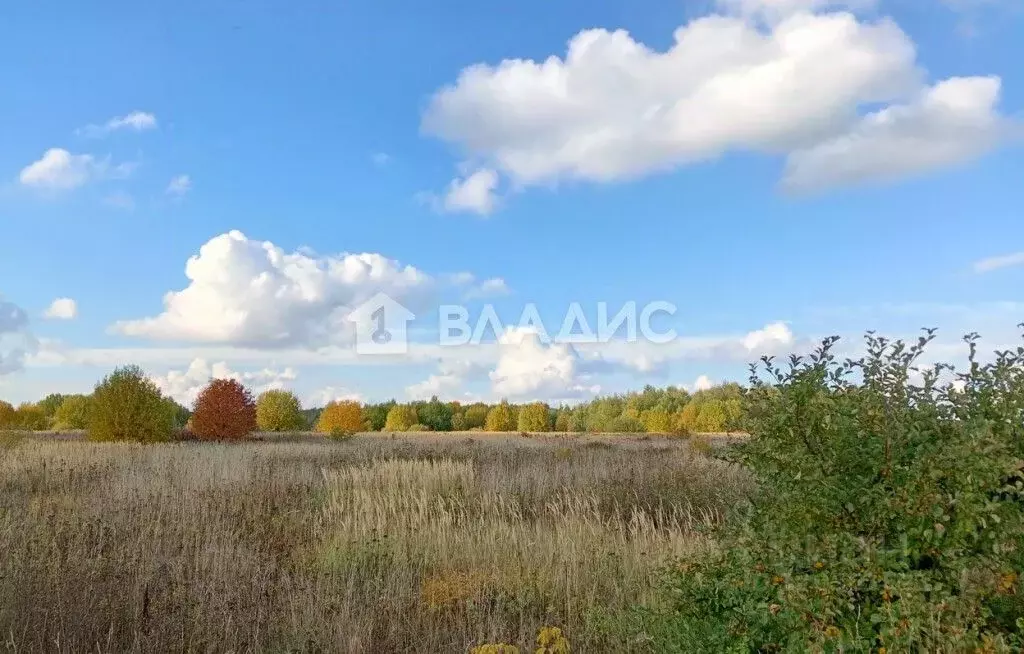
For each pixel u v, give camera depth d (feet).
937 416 11.78
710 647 11.89
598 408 244.01
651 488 37.35
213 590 19.20
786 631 10.84
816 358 12.23
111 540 25.11
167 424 93.50
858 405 11.73
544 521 30.91
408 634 17.75
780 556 11.04
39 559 21.09
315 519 31.48
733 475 37.86
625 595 18.85
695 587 12.96
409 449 76.48
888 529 11.25
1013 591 10.43
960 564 10.26
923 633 9.95
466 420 285.23
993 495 11.34
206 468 46.26
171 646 16.34
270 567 22.90
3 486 39.01
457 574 21.66
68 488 40.65
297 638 16.57
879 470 11.49
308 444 89.30
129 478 40.73
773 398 12.30
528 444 91.71
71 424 181.16
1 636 15.98
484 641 16.75
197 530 26.71
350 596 19.52
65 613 17.51
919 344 12.01
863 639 10.13
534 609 19.12
